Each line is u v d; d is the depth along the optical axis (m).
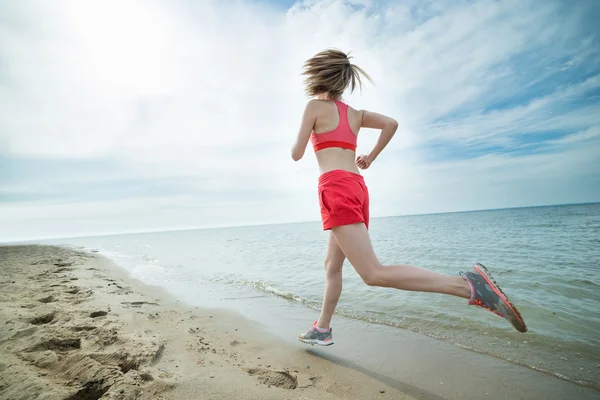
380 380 1.92
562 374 2.00
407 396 1.73
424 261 6.90
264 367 1.96
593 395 1.76
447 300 3.67
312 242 13.53
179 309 3.41
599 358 2.22
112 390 1.37
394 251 8.61
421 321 3.05
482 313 3.21
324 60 2.04
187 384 1.55
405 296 3.89
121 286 4.50
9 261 7.26
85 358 1.63
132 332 2.27
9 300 3.03
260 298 4.11
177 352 2.02
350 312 3.40
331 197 1.83
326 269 2.37
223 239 20.30
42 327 2.12
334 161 1.93
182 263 7.83
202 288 4.74
